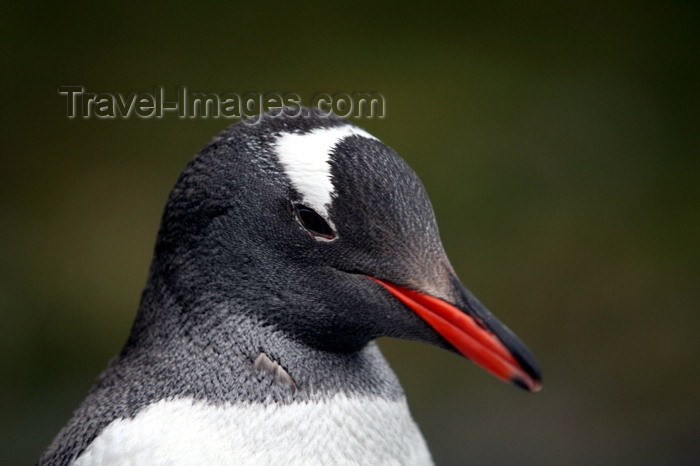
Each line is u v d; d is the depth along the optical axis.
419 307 4.28
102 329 11.77
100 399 4.50
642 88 14.82
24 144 13.81
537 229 12.95
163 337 4.44
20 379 11.34
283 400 4.22
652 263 12.73
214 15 15.06
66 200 13.23
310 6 15.32
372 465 4.28
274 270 4.29
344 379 4.40
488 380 11.47
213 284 4.33
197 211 4.37
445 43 15.07
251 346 4.28
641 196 13.45
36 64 14.38
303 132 4.33
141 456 4.06
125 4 15.07
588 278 12.61
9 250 12.61
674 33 15.68
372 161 4.28
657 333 12.19
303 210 4.22
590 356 12.01
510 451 10.66
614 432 11.05
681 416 11.27
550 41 15.38
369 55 14.73
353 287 4.29
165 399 4.23
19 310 11.94
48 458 4.46
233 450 4.08
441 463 10.48
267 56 14.55
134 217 12.91
